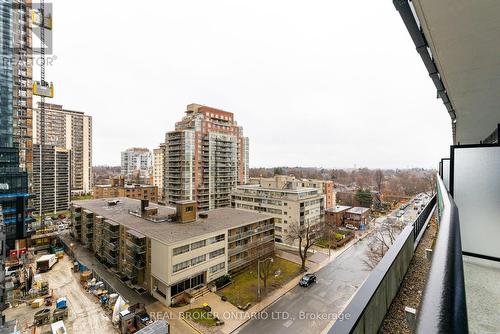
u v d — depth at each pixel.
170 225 23.80
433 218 9.42
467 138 11.71
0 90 33.91
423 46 4.57
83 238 32.88
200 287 20.75
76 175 77.75
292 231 31.81
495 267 3.72
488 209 3.90
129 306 17.62
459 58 4.64
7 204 32.25
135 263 21.55
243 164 57.19
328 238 34.41
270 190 36.84
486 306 2.89
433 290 1.17
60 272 25.47
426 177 86.12
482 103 7.07
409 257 4.66
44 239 34.91
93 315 18.00
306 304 18.81
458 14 3.43
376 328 2.55
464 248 4.02
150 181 82.56
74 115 77.38
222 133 51.50
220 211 31.25
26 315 18.25
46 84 40.66
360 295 2.33
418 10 3.51
